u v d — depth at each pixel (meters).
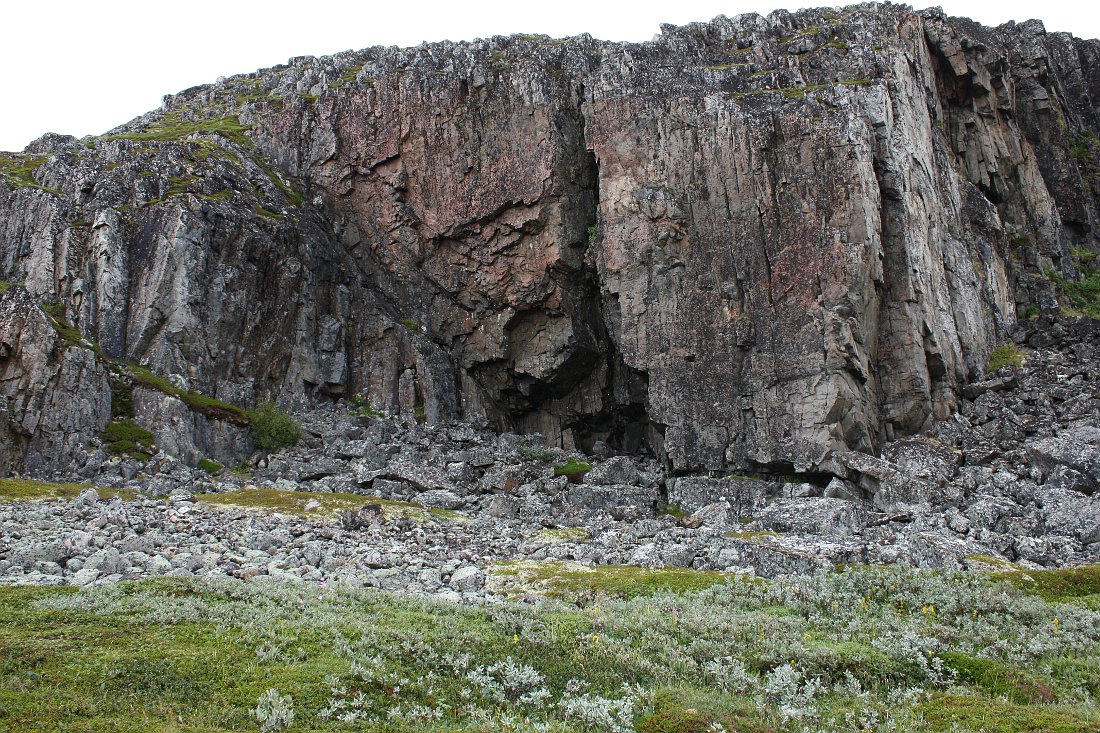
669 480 47.69
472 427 55.69
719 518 40.19
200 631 19.84
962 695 19.42
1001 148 61.66
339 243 59.66
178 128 67.56
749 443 46.69
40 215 52.59
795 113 48.09
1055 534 36.44
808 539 34.50
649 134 51.22
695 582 29.23
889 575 28.72
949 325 50.22
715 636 22.75
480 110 56.38
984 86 60.94
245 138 63.41
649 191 50.34
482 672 19.44
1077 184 66.69
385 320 57.31
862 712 18.20
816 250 46.34
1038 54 68.94
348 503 40.47
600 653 20.94
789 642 22.38
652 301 50.00
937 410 48.06
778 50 53.66
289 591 23.83
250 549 31.31
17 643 18.31
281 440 49.47
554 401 57.91
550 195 54.06
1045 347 52.91
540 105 54.94
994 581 28.89
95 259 50.44
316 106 61.88
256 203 55.94
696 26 56.91
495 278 55.62
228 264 52.53
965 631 23.61
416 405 55.69
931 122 56.25
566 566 32.50
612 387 56.47
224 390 50.34
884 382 47.62
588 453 57.72
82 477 41.47
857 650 21.86
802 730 17.23
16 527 30.86
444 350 58.00
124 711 15.73
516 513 42.69
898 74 50.59
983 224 57.91
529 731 16.34
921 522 37.44
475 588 29.28
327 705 16.67
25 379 43.88
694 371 48.69
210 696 16.64
